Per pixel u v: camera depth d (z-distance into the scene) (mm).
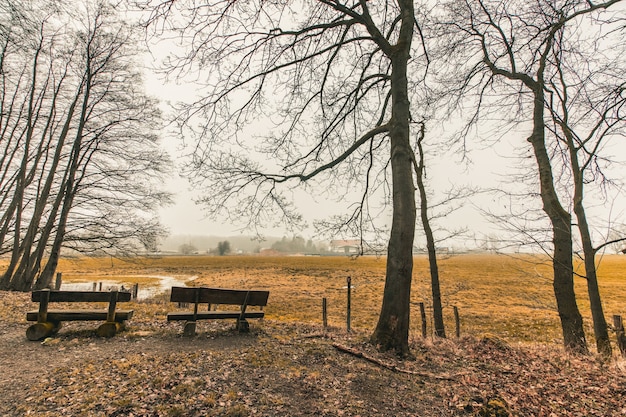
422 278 31953
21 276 15242
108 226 17781
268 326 7883
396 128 6789
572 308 7797
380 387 4461
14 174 17906
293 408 3760
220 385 4125
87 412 3363
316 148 8781
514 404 4207
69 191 15961
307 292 28406
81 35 15961
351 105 9352
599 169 8406
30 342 5789
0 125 15891
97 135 16703
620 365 5676
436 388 4590
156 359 4902
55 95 17297
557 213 8195
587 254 7711
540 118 8922
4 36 8781
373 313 18594
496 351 6469
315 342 6188
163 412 3426
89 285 28828
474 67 10359
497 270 35969
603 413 4016
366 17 7336
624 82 6043
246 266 63562
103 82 16875
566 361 6172
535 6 7520
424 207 10945
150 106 17469
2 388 3891
